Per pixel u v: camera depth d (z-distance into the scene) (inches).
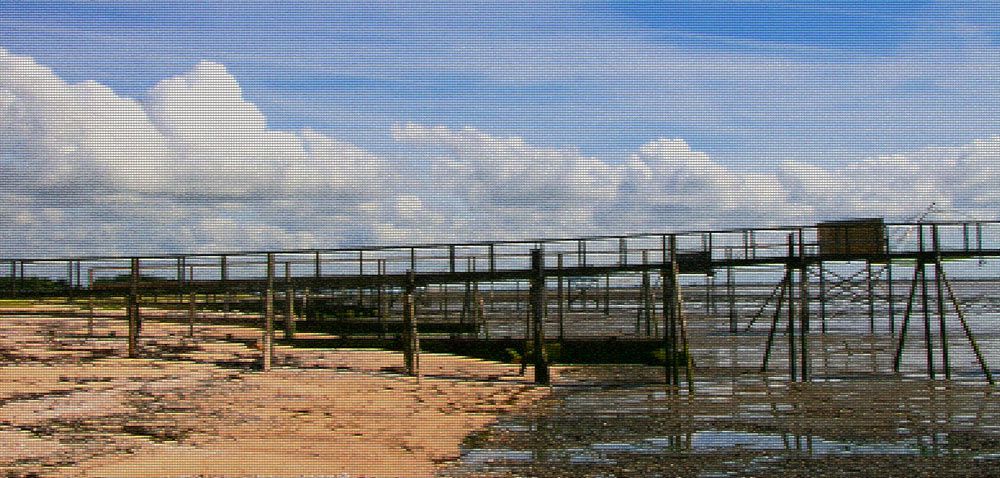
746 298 3545.8
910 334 2006.6
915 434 789.9
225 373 1166.3
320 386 1066.7
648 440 768.9
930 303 3142.2
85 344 1445.6
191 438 745.6
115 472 618.8
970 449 728.3
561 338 1408.7
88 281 1291.8
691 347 1718.8
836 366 1353.3
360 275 1205.7
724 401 991.6
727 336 1996.8
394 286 1200.8
